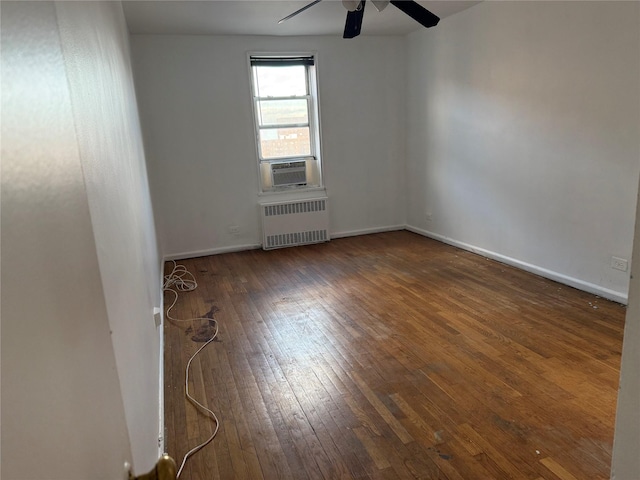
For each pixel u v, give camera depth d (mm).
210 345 3115
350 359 2830
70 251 548
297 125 5695
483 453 1972
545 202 3992
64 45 805
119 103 2209
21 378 386
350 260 4992
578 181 3646
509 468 1878
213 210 5430
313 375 2670
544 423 2139
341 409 2334
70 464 471
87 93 1059
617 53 3209
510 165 4328
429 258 4902
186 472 1944
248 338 3199
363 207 6086
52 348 454
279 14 4277
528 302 3551
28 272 413
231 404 2422
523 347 2859
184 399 2488
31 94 444
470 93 4727
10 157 385
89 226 676
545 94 3836
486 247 4809
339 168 5859
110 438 641
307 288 4164
